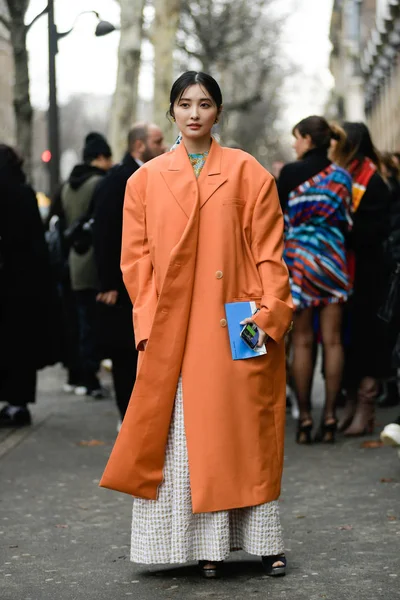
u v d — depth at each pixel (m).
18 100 23.95
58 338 11.66
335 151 10.20
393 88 48.62
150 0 35.31
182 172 5.87
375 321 10.30
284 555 5.97
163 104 29.69
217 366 5.76
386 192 10.14
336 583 5.72
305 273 9.86
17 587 5.83
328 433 10.16
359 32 57.88
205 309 5.79
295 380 10.16
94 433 11.18
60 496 8.19
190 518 5.78
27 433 11.18
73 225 13.02
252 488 5.76
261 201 5.87
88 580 5.92
